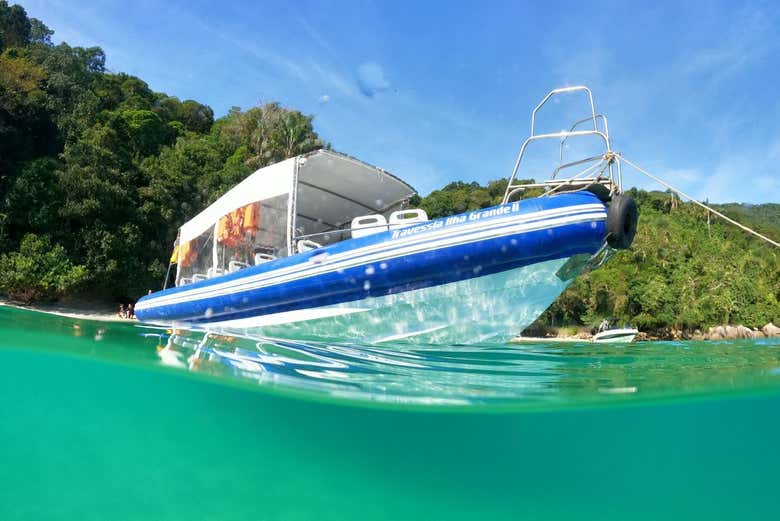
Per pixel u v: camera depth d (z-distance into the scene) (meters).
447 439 3.67
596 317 26.97
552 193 5.15
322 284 5.09
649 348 7.42
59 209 18.80
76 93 26.14
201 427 3.31
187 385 3.60
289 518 2.43
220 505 2.48
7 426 2.94
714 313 23.97
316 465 3.12
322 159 6.45
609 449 3.99
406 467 3.44
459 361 4.61
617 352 6.44
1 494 2.37
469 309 4.88
